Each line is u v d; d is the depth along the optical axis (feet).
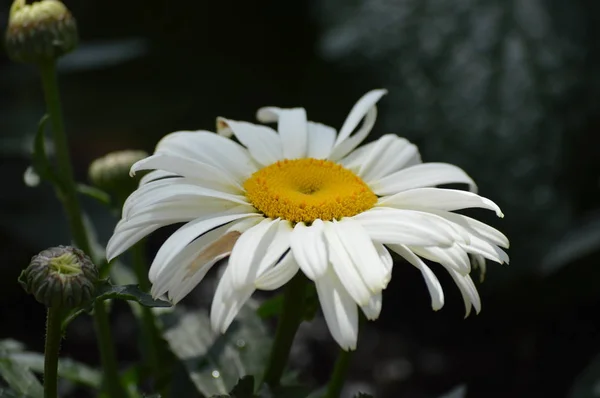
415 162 1.50
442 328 2.31
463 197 1.39
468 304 1.37
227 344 1.56
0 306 2.24
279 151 1.50
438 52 2.17
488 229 1.39
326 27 2.25
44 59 1.52
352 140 1.51
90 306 1.35
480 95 2.13
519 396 2.12
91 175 1.58
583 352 2.23
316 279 1.32
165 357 1.61
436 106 2.14
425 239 1.34
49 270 1.34
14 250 2.29
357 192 1.41
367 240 1.34
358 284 1.32
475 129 2.12
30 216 2.20
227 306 1.32
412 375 2.15
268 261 1.34
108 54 2.25
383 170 1.48
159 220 1.38
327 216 1.39
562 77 2.15
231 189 1.41
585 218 2.11
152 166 1.39
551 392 2.13
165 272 1.35
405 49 2.19
